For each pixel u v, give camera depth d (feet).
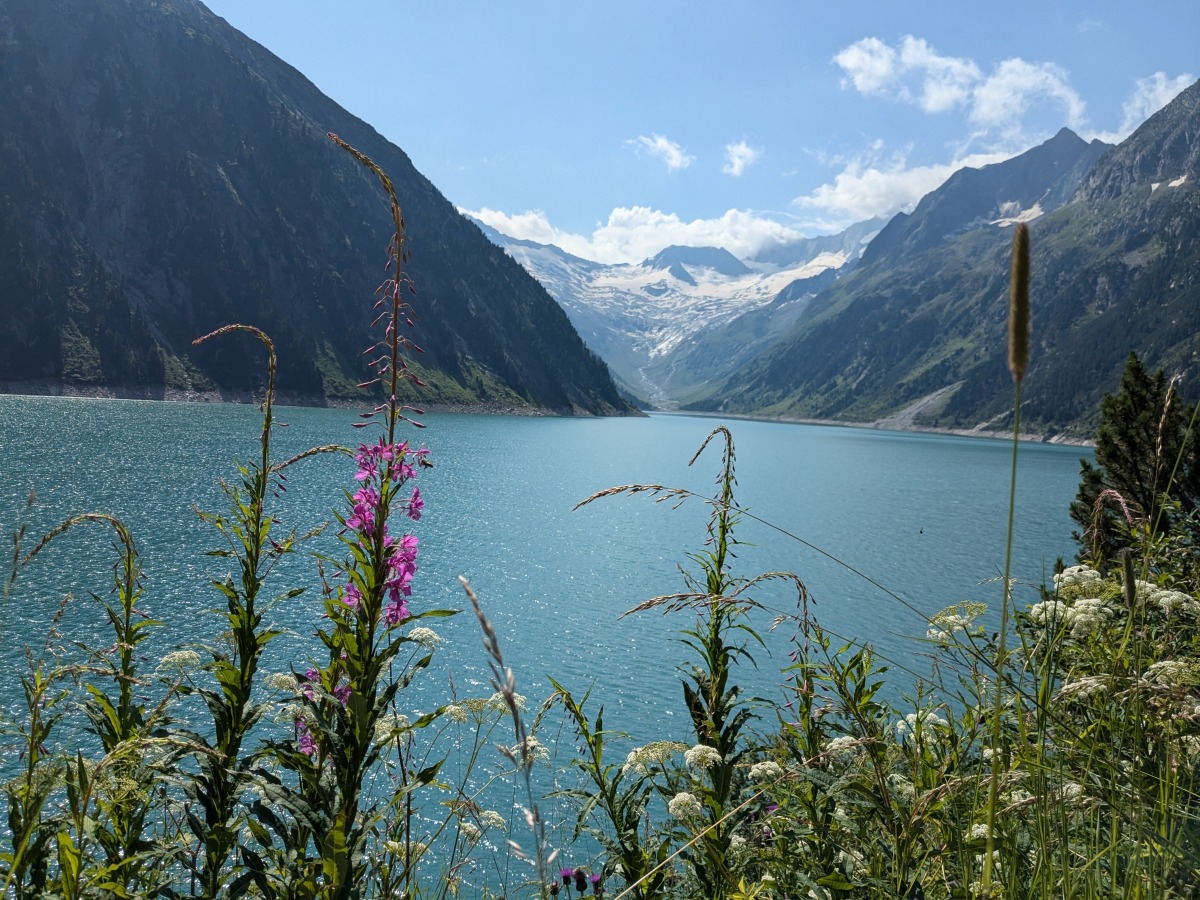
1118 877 9.95
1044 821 9.34
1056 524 338.54
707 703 17.34
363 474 15.29
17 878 11.61
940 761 14.60
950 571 231.30
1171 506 21.45
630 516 313.53
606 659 136.67
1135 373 49.11
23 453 317.83
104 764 11.67
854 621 167.73
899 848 11.51
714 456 623.36
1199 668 11.43
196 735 14.14
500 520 281.74
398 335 15.26
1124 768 10.50
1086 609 14.34
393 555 14.99
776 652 125.90
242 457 343.67
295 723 17.03
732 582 17.58
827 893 12.40
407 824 16.94
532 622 157.48
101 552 170.50
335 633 15.37
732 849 14.53
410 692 115.14
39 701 13.39
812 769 12.46
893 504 394.32
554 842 37.91
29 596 135.44
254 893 14.94
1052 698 12.07
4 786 12.59
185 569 161.68
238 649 16.05
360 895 14.10
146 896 13.12
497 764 75.31
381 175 14.67
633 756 16.56
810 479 504.43
